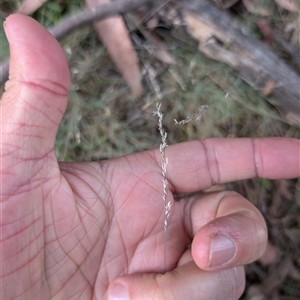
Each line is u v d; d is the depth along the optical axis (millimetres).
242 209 175
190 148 193
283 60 260
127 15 256
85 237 164
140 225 179
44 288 158
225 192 192
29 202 145
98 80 281
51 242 156
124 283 166
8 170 139
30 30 133
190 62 274
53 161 151
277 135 282
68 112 279
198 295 162
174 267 183
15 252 144
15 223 142
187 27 256
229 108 280
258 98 273
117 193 176
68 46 268
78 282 167
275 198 296
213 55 261
